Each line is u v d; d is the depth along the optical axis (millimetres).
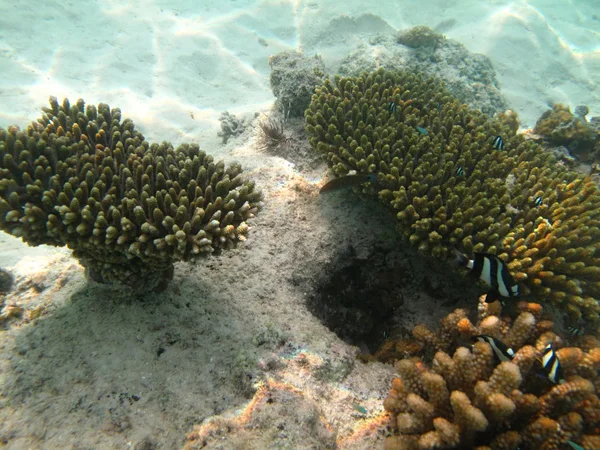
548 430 407
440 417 430
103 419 441
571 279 581
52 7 1578
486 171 691
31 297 579
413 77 986
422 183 665
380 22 2039
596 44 2031
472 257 594
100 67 1414
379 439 467
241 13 2031
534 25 2064
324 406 481
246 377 482
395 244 725
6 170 479
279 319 565
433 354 562
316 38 1979
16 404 446
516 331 494
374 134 730
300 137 979
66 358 486
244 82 1615
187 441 431
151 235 482
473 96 1471
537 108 1688
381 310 741
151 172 526
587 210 665
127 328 518
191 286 585
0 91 1136
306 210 756
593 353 463
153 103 1347
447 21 2156
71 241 477
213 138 1231
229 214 513
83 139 559
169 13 1888
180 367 494
